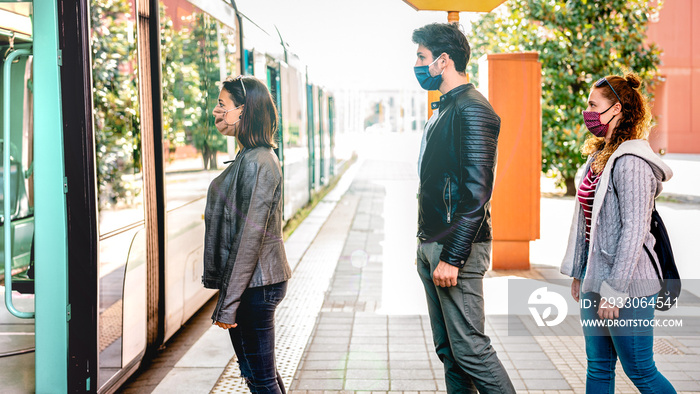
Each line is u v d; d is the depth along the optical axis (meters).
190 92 4.39
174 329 4.18
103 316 3.12
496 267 6.74
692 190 14.36
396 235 9.48
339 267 7.17
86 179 2.97
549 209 11.30
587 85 11.40
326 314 5.21
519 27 11.22
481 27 11.38
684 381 3.61
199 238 4.67
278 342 4.49
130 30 3.45
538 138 6.64
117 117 3.29
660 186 2.53
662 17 21.45
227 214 2.65
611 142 2.56
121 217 3.31
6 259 3.18
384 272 6.89
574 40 11.27
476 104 2.56
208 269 2.70
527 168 6.64
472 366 2.68
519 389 3.60
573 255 2.69
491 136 2.56
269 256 2.65
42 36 2.94
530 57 6.48
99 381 3.09
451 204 2.59
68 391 3.03
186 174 4.30
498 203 6.68
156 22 3.78
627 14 11.41
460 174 2.58
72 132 2.96
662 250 2.54
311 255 7.92
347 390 3.61
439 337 2.90
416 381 3.74
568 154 11.55
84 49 2.95
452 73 2.66
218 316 2.55
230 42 5.48
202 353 4.30
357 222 10.80
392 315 5.16
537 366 3.96
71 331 3.02
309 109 11.93
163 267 3.91
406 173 22.30
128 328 3.42
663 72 21.70
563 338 4.50
